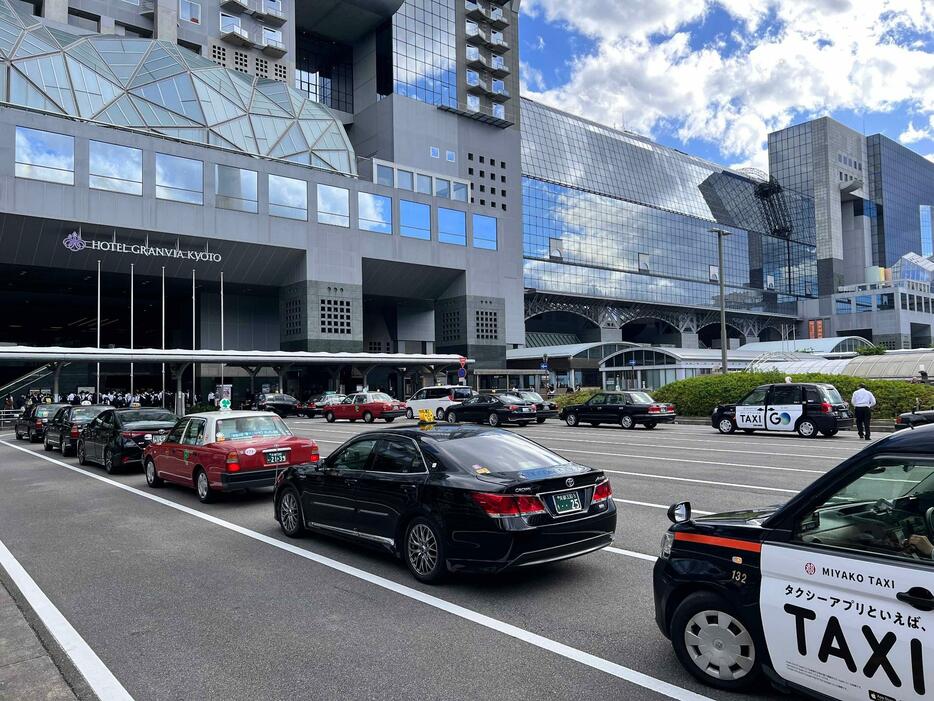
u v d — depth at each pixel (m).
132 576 6.66
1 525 9.41
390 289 65.50
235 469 10.25
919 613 2.87
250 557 7.28
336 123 62.03
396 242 60.88
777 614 3.43
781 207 142.25
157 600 5.87
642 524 8.31
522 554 5.48
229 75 57.00
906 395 24.69
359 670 4.29
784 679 3.42
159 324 77.75
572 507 5.89
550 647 4.59
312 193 55.72
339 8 67.62
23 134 42.53
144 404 51.09
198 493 10.98
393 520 6.48
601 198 104.31
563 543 5.73
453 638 4.80
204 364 57.56
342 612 5.43
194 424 11.56
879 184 154.75
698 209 122.44
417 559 6.25
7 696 3.94
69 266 46.50
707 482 11.59
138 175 46.97
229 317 60.47
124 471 15.27
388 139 68.38
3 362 41.72
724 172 133.25
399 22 70.00
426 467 6.32
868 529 3.39
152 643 4.86
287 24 64.38
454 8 74.88
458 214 66.00
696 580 3.86
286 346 56.94
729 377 29.88
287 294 57.09
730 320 125.12
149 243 48.12
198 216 49.50
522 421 28.11
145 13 57.78
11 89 43.03
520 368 71.69
